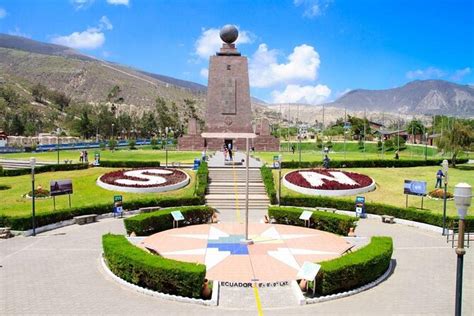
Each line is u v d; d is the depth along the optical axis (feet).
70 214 131.34
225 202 157.07
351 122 574.97
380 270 83.71
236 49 320.29
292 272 87.40
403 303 72.59
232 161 214.48
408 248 106.42
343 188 167.94
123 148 395.34
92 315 66.74
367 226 130.31
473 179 195.62
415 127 531.91
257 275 85.46
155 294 74.28
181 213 125.39
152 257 79.56
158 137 609.42
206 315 67.10
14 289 77.15
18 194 160.76
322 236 115.03
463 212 47.75
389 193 169.78
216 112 318.04
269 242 108.68
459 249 48.44
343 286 77.10
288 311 68.90
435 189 166.91
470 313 68.74
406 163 226.17
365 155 315.17
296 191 169.17
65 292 75.97
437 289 79.10
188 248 103.09
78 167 207.51
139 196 161.17
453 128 239.91
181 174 190.19
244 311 68.74
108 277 83.66
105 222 133.28
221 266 90.58
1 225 117.80
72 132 607.37
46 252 100.27
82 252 100.37
